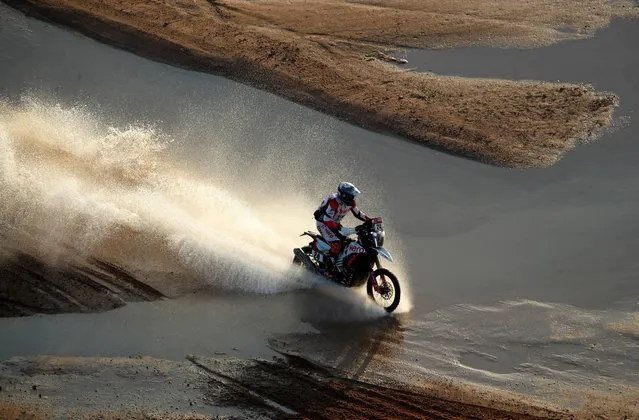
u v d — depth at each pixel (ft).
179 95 105.19
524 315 62.18
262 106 102.42
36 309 63.21
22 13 127.24
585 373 55.42
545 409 51.60
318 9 135.95
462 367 56.70
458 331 60.85
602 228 73.31
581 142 90.07
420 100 102.42
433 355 58.18
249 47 117.50
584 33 118.93
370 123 97.55
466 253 71.61
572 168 84.99
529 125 94.79
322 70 111.04
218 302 65.05
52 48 117.39
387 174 86.63
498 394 53.47
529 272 67.92
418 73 111.14
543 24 124.06
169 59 114.83
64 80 108.58
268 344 59.77
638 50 111.34
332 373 56.18
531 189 82.02
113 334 60.64
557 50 114.52
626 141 89.40
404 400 52.95
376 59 115.65
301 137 94.94
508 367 56.59
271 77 109.19
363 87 106.32
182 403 52.60
